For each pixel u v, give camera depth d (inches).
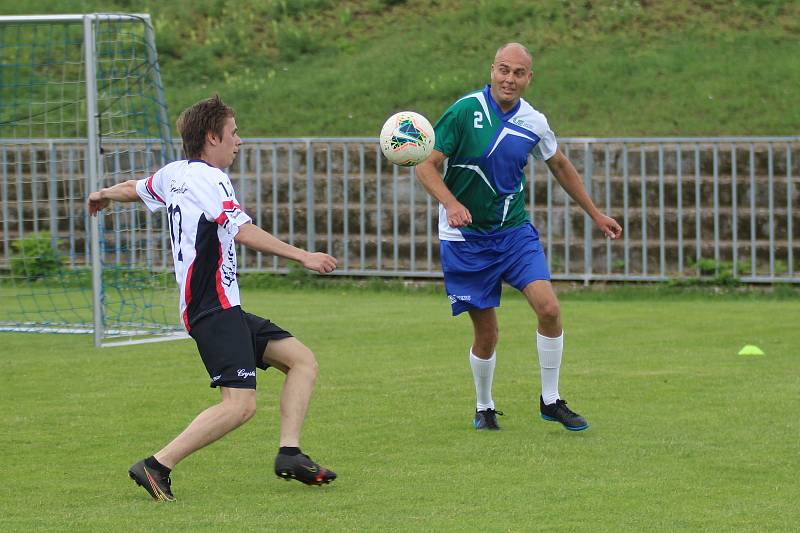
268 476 619.5
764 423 746.8
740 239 1606.8
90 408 802.8
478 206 741.3
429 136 716.0
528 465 641.0
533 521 524.4
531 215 1630.2
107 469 635.5
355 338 1132.5
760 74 1851.6
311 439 709.3
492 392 866.1
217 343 570.6
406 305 1416.1
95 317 1103.0
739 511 542.0
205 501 566.3
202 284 571.8
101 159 1125.7
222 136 585.9
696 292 1525.6
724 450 673.0
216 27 2166.6
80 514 539.2
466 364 983.6
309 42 2089.1
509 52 728.3
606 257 1582.2
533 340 1120.8
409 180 1675.7
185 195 570.3
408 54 2006.6
